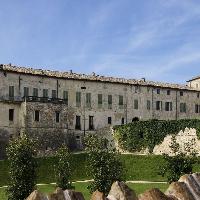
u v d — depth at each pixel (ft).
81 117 313.53
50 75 303.89
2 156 278.05
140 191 173.99
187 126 271.90
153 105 341.00
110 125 321.73
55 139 290.76
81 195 73.56
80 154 246.47
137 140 289.12
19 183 161.79
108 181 169.07
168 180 184.75
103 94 323.37
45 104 290.35
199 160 202.08
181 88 354.95
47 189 195.62
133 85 335.26
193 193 75.92
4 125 281.33
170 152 259.19
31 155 168.04
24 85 294.05
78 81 315.17
